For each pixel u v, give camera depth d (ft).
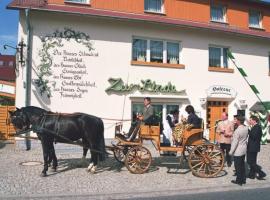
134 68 61.77
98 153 39.91
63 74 56.95
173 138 41.14
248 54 73.41
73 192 31.99
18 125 39.83
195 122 40.91
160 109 64.34
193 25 65.10
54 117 39.47
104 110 59.36
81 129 39.47
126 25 61.26
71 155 50.19
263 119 71.67
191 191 34.32
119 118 60.34
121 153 44.62
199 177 39.50
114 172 40.50
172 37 65.21
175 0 67.77
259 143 39.83
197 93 67.26
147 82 62.59
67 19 57.26
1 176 37.32
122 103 60.70
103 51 59.57
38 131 38.60
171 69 64.90
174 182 36.86
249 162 39.86
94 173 39.65
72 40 57.57
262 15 78.89
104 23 59.67
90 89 58.54
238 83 71.92
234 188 35.99
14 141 58.03
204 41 68.23
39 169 40.93
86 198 31.01
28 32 54.70
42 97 55.77
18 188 32.94
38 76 55.62
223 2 73.10
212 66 70.13
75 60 57.72
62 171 40.27
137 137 41.09
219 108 70.44
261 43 75.15
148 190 33.32
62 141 39.65
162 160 48.19
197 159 40.14
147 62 62.69
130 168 39.96
